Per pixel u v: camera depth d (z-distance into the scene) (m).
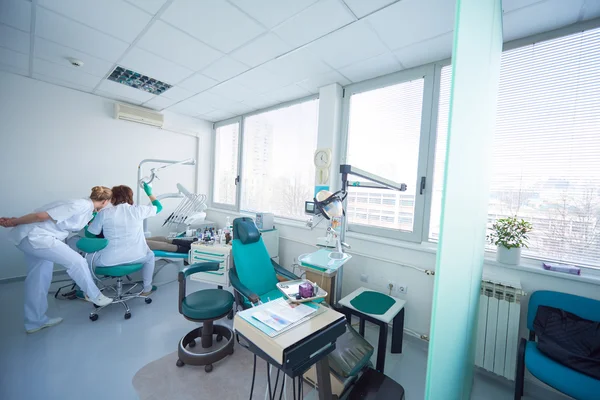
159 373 1.74
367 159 2.73
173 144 4.34
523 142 1.86
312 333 0.97
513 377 1.64
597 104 1.62
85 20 1.94
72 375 1.68
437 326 0.71
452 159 0.70
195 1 1.70
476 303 1.48
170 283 3.32
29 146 3.08
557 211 1.75
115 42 2.22
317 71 2.59
